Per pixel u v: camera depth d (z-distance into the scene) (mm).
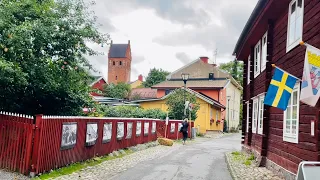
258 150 14938
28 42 10461
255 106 16641
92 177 9953
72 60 12812
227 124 48469
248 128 17938
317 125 8117
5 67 9477
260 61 15648
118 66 114875
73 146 11453
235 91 57625
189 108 28438
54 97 13438
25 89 12383
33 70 11234
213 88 46406
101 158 13680
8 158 9859
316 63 6812
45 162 9797
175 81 50875
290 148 10250
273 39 13000
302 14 9594
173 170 11836
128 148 17516
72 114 14469
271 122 12750
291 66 10445
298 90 9656
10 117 9922
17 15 11039
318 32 8320
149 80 82062
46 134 9773
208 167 12898
